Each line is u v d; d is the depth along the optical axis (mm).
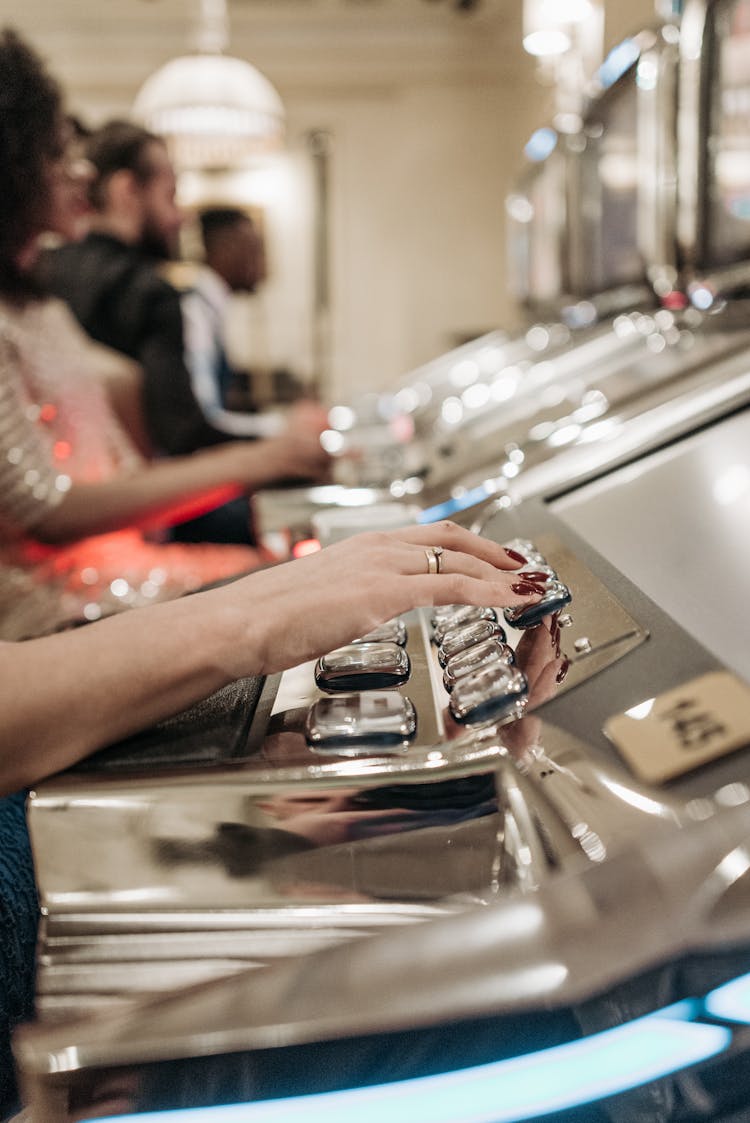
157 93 3580
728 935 270
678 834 281
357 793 337
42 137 1044
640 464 685
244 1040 281
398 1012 277
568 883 287
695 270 1313
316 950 321
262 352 6648
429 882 326
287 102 6285
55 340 1296
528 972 274
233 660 397
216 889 341
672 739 312
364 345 6660
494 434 1196
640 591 462
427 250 6488
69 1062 291
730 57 1191
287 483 1287
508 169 6309
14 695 365
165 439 2094
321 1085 286
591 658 396
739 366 850
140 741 384
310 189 6410
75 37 5660
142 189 2133
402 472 1161
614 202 1947
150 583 1222
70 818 347
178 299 2074
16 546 1133
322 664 440
